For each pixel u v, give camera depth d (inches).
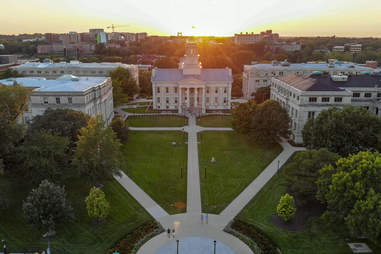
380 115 3700.8
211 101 5713.6
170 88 5570.9
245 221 2085.4
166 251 1779.0
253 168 2979.8
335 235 1910.7
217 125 4589.1
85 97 3339.1
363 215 1574.8
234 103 6107.3
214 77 5659.5
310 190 2070.6
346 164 1787.6
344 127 2605.8
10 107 2856.8
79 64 6614.2
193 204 2317.9
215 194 2470.5
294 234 1930.4
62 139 2335.1
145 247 1817.2
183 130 4315.9
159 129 4362.7
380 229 1503.4
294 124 3727.9
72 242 1875.0
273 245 1823.3
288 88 3966.5
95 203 1994.3
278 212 2030.0
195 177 2787.9
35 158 2210.9
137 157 3277.6
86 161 2246.6
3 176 2541.8
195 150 3506.4
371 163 1675.7
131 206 2284.7
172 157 3287.4
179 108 5452.8
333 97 3467.0
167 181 2704.2
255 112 3624.5
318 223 2028.8
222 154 3373.5
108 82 4537.4
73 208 2199.8
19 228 2009.1
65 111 2731.3
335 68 6107.3
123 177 2765.7
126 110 5541.3
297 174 2191.2
